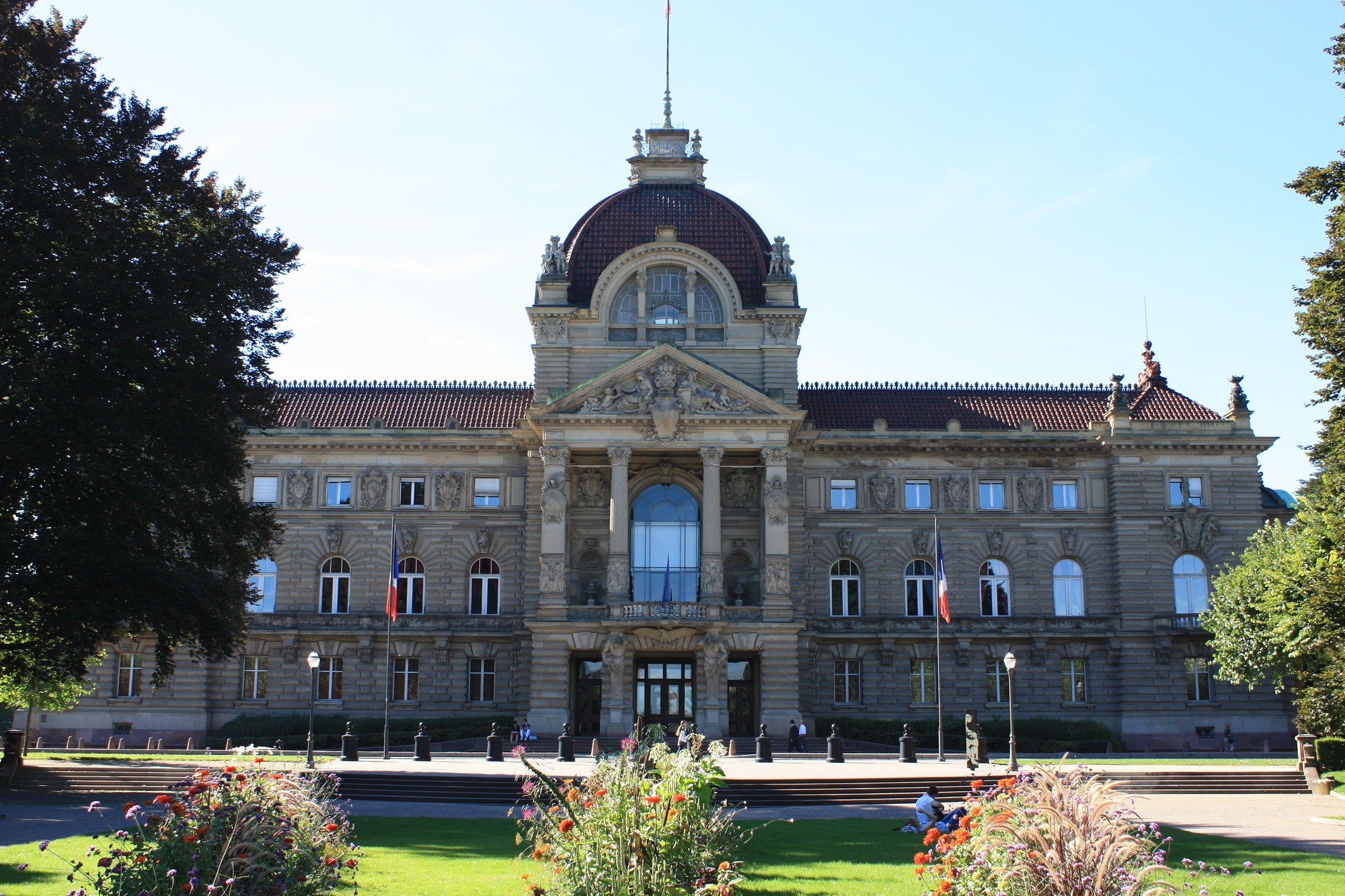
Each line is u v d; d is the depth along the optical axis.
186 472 53.75
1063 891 21.38
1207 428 88.50
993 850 22.66
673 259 85.94
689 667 81.62
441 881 31.14
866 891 30.14
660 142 92.75
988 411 92.00
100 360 50.09
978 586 87.75
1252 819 47.06
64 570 48.47
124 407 49.62
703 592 78.94
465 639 85.44
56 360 49.41
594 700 81.62
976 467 89.00
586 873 26.00
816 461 88.88
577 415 80.56
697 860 27.33
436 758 68.44
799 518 85.25
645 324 85.44
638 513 85.62
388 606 76.56
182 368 51.69
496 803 52.09
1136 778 58.47
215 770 25.44
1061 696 85.62
